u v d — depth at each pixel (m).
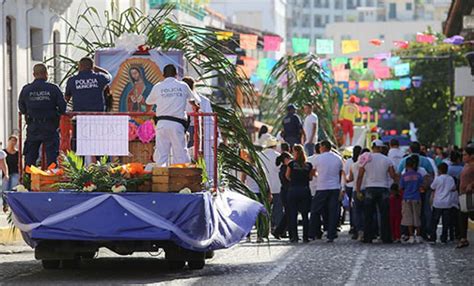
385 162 40.09
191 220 26.09
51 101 28.52
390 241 40.12
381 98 142.88
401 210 40.44
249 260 31.98
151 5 68.19
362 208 40.78
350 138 86.06
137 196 26.09
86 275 27.23
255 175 33.84
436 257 33.59
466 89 63.66
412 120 141.25
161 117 27.77
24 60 53.69
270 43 61.19
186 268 29.11
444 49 133.50
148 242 26.67
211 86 34.44
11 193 26.42
